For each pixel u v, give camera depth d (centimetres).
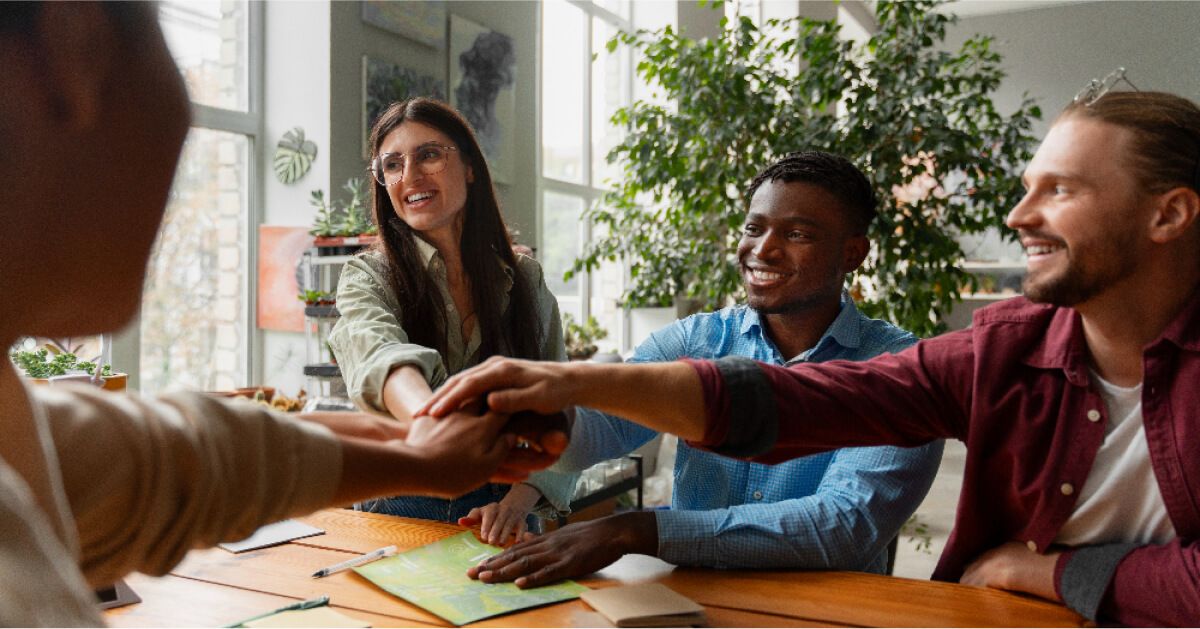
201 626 93
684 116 353
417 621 95
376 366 126
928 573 318
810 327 151
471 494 156
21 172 26
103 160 27
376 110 395
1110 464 100
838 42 333
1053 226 91
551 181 582
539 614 97
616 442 138
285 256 365
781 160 147
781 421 102
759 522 117
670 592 102
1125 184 87
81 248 28
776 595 105
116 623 94
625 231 394
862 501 122
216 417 47
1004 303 109
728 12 686
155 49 29
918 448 129
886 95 325
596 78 642
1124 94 90
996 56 339
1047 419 102
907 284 316
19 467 30
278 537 126
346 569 112
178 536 43
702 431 101
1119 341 96
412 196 158
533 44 529
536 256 534
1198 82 703
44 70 26
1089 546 102
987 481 109
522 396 84
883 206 319
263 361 382
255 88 381
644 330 548
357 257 165
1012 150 328
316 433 57
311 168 375
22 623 20
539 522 166
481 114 474
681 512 119
